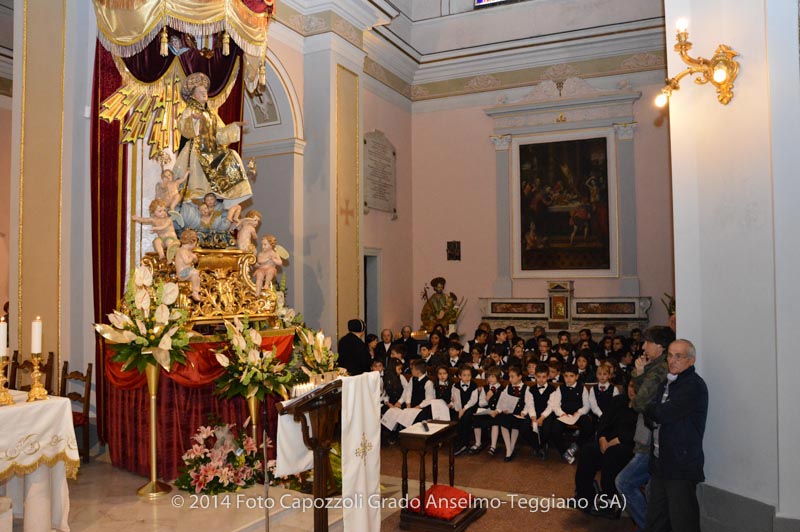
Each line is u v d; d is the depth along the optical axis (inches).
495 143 509.4
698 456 159.6
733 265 175.5
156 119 240.1
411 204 535.2
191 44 251.8
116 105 235.1
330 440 164.7
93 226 240.1
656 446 168.4
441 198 529.0
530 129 500.1
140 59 237.5
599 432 214.4
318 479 162.4
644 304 458.9
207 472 202.1
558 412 276.7
